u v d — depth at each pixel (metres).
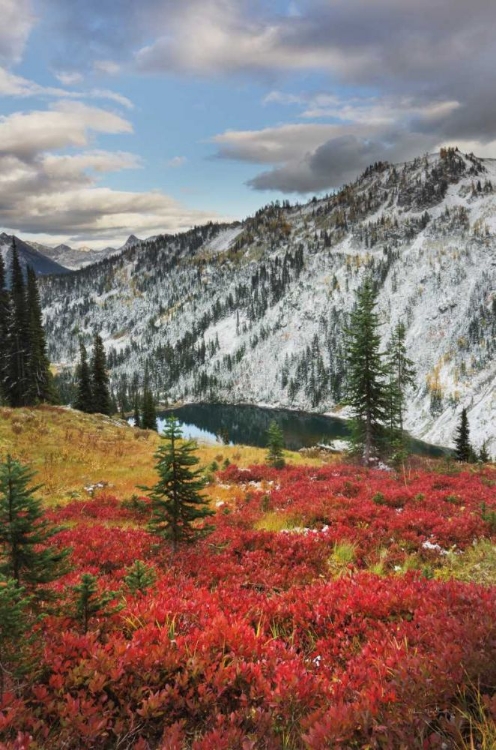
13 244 48.62
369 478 19.91
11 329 49.34
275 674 4.34
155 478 23.14
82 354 58.59
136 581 6.81
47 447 26.30
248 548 10.14
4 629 4.08
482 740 3.09
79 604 5.37
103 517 15.33
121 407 155.50
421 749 2.98
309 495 16.22
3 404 50.22
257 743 3.36
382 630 5.21
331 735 3.17
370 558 9.44
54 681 4.12
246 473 23.14
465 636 4.18
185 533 9.77
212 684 4.21
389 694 3.57
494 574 7.92
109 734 3.73
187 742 3.61
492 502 13.79
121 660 4.36
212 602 6.41
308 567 8.95
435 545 10.05
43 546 10.23
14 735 3.54
